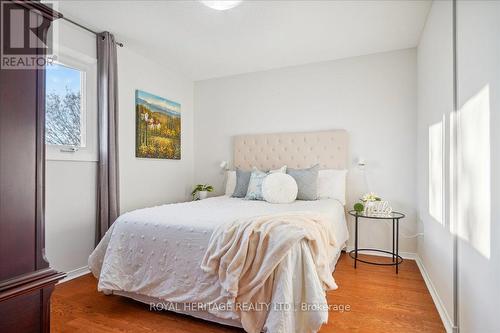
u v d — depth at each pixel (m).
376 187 3.32
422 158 2.83
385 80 3.30
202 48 3.20
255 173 3.40
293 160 3.67
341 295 2.21
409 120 3.19
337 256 2.89
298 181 3.23
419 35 2.88
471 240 1.40
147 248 1.96
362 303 2.07
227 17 2.53
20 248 0.78
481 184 1.28
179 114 4.06
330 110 3.55
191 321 1.84
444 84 1.91
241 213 2.18
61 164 2.52
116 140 2.90
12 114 0.76
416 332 1.71
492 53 1.17
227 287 1.57
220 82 4.21
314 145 3.56
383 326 1.77
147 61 3.50
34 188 0.81
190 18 2.54
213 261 1.67
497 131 1.11
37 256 0.82
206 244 1.79
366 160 3.37
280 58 3.50
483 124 1.26
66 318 1.87
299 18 2.54
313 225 1.80
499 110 1.10
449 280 1.76
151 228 1.98
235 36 2.90
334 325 1.78
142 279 1.95
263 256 1.58
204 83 4.32
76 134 2.67
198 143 4.37
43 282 0.82
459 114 1.59
